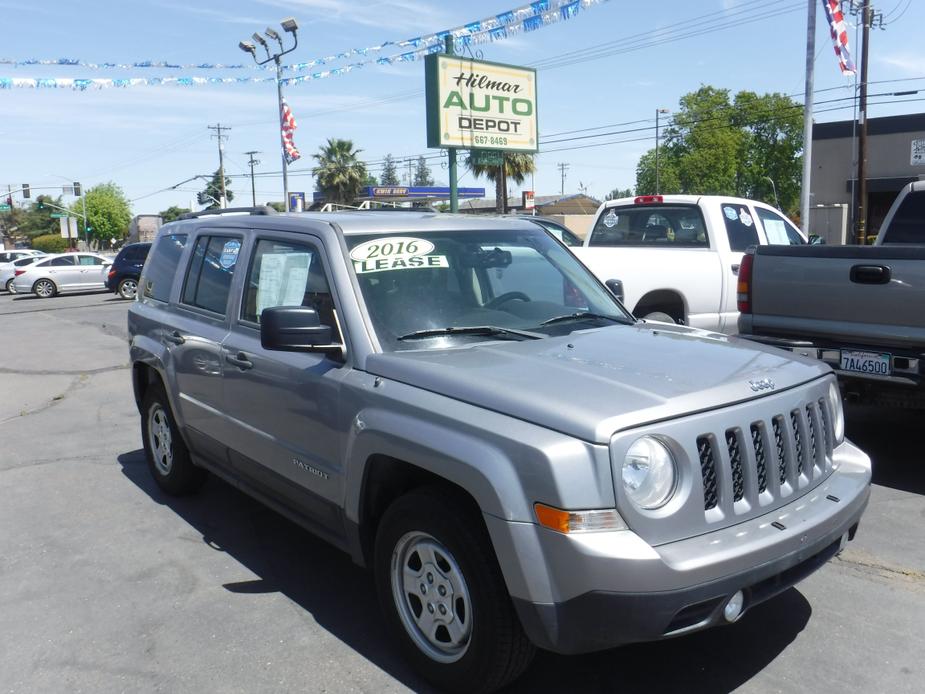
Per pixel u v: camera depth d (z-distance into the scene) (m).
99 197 97.62
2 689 3.42
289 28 22.86
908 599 3.98
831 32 17.44
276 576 4.47
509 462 2.85
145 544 4.96
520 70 17.53
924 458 6.15
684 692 3.29
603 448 2.73
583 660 3.54
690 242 8.97
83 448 7.33
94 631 3.89
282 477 4.18
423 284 3.96
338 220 4.20
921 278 5.20
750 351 3.74
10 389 10.57
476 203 55.06
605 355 3.53
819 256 5.73
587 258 8.22
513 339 3.83
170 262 5.75
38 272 29.30
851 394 5.73
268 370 4.16
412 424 3.21
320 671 3.50
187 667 3.55
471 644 3.07
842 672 3.38
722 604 2.85
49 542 5.04
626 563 2.67
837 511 3.28
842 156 39.94
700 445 2.95
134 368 5.95
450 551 3.11
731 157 60.38
